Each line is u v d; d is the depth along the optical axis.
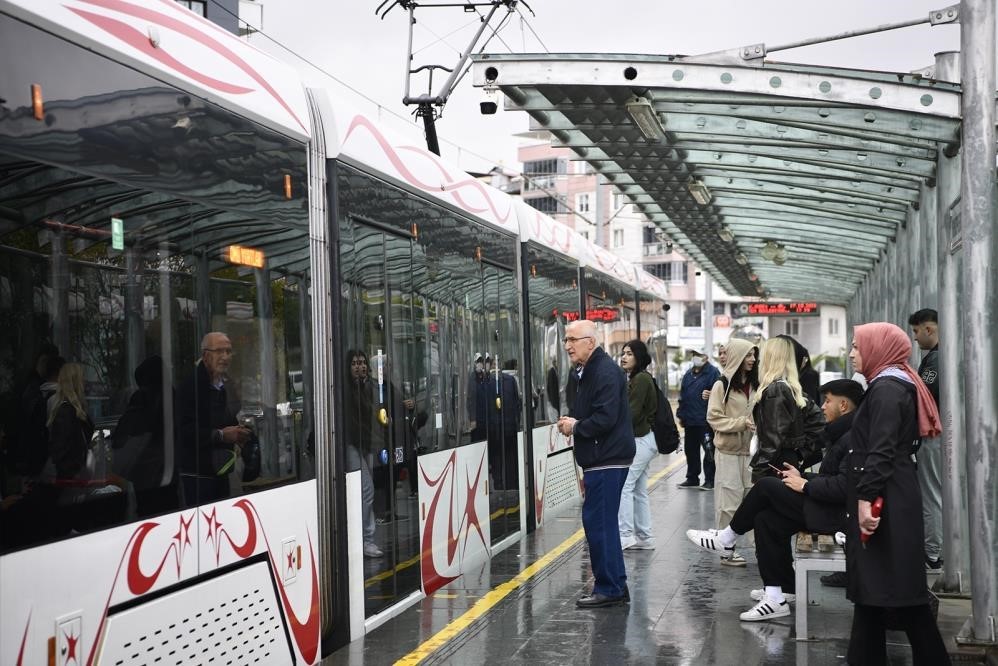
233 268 5.39
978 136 6.49
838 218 12.84
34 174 3.96
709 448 15.82
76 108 4.22
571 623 7.36
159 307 4.72
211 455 5.06
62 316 4.09
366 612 6.96
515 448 11.01
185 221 4.96
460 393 9.29
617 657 6.49
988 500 6.33
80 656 4.04
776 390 8.20
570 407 13.88
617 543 7.96
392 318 7.67
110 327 4.38
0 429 3.74
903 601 5.35
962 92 6.55
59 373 4.05
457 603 7.96
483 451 9.84
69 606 4.00
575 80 7.22
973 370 6.40
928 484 9.40
